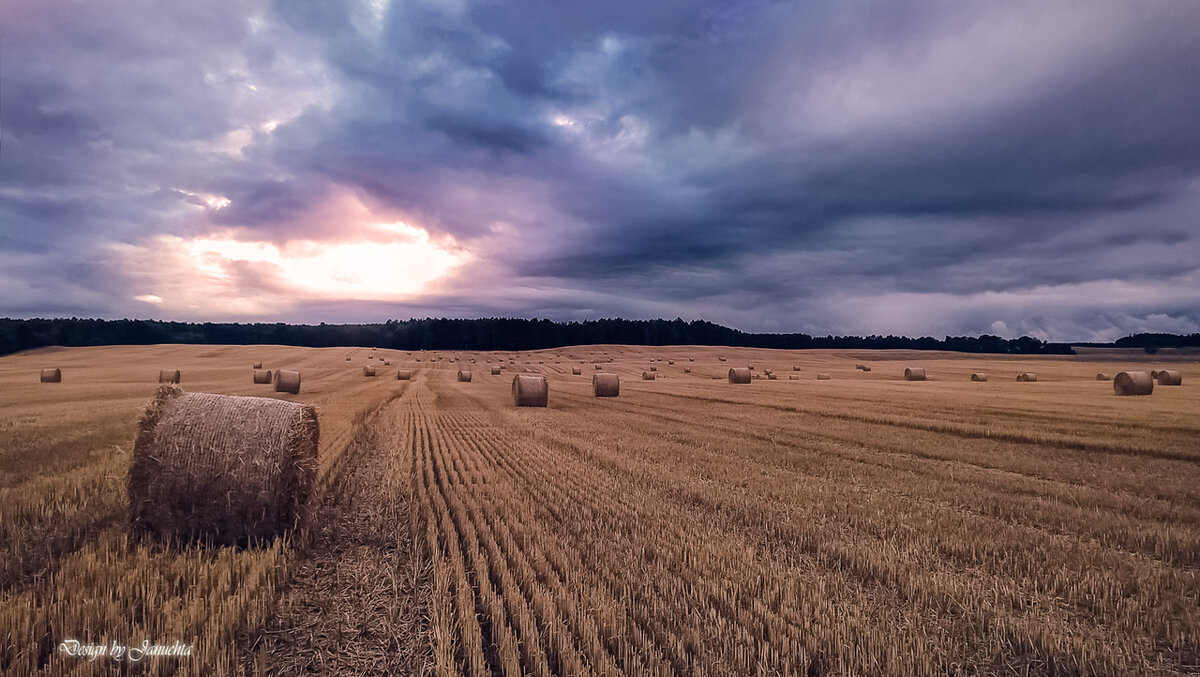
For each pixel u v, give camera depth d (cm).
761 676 398
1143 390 3069
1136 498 949
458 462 1198
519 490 941
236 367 6031
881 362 8862
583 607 488
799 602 520
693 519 785
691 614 488
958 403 2573
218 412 706
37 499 770
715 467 1163
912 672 403
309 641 457
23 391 3170
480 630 467
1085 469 1182
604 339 15325
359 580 579
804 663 412
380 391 3472
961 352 12231
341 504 880
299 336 13850
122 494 824
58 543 629
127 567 556
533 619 460
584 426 1862
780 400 2789
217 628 439
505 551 652
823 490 967
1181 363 8988
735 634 455
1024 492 998
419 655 436
